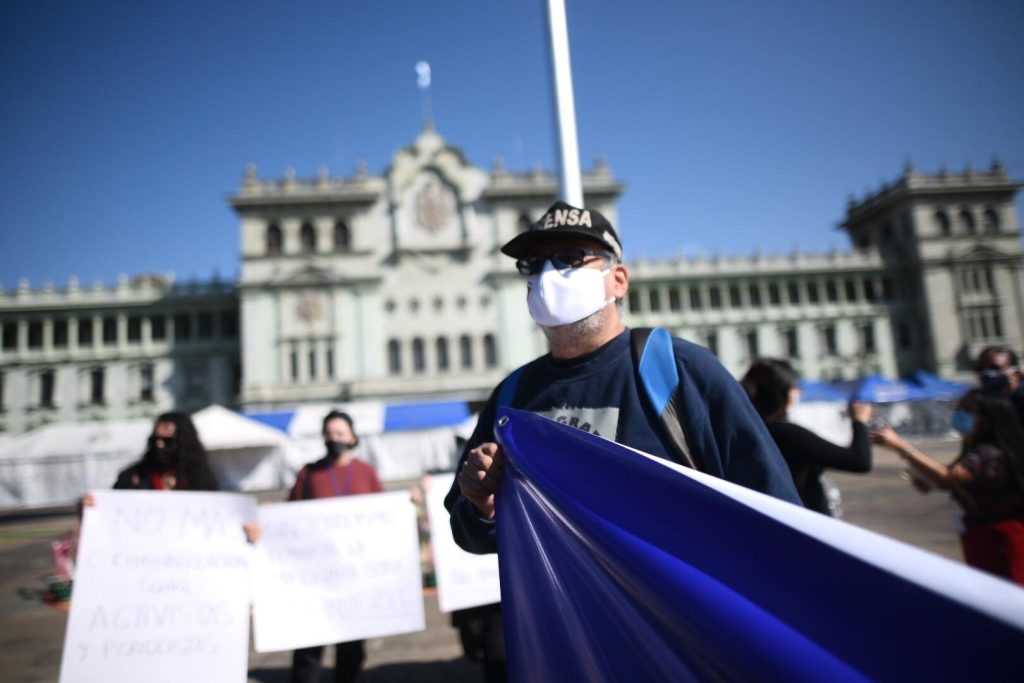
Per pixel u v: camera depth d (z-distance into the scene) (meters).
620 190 52.50
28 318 53.75
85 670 3.69
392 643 6.90
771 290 60.34
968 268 59.72
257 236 49.69
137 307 54.62
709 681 0.85
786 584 0.79
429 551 10.19
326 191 50.38
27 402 52.56
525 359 49.69
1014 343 58.78
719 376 1.90
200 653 3.94
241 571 4.20
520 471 1.73
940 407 39.19
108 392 53.28
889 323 60.25
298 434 32.81
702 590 0.91
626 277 2.26
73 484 29.30
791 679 0.70
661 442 1.87
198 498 4.20
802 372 58.31
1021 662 0.47
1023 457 3.47
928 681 0.56
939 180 61.56
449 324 49.94
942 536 11.06
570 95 4.78
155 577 3.96
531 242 2.17
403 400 48.28
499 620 4.63
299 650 4.74
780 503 0.90
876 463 26.97
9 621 8.68
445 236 51.03
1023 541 3.50
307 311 49.03
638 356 2.01
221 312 55.34
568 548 1.38
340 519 4.94
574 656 1.30
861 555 0.70
